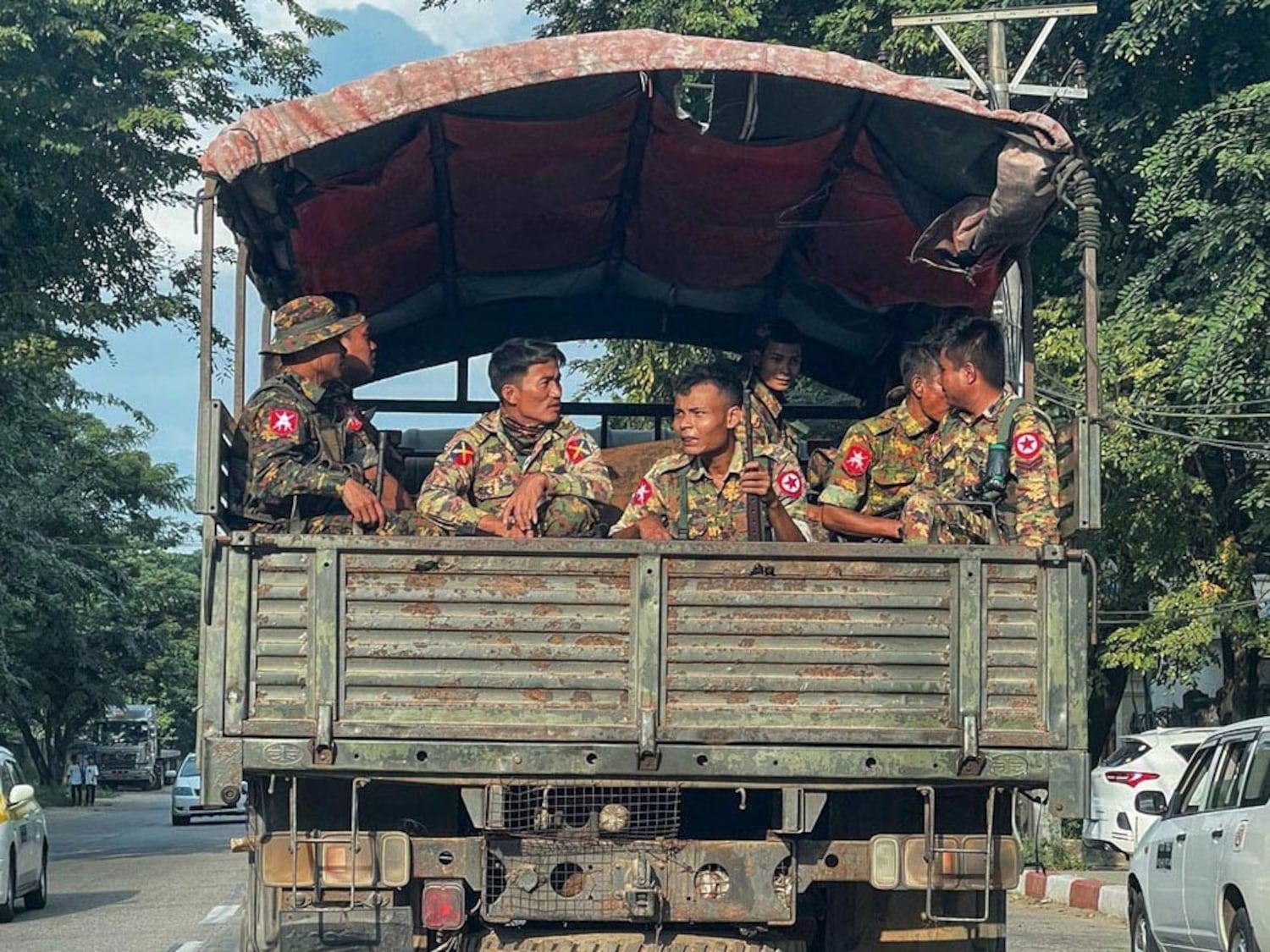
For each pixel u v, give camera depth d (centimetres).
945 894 655
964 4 1912
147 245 2544
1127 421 1656
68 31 2228
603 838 618
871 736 596
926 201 749
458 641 591
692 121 682
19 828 1552
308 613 589
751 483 677
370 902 608
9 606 3753
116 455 4972
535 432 703
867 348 1002
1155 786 2100
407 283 936
